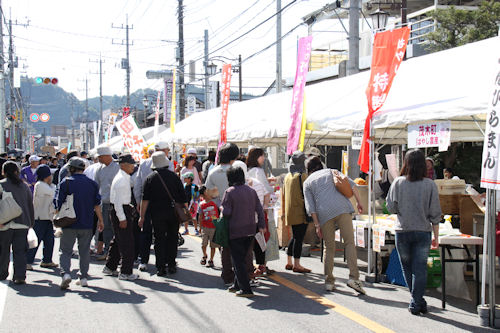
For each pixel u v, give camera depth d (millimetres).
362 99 9375
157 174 7812
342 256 9992
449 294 6824
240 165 7762
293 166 8172
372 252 8047
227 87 13398
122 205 7523
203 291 7000
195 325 5434
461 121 8758
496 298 6609
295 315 5805
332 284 6992
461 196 7984
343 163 14016
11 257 9516
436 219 5730
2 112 22547
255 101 16906
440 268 7156
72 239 7129
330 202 6812
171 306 6211
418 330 5254
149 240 8461
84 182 7113
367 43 22250
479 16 15781
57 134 78438
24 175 12000
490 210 5383
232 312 5941
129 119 15570
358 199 7012
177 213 7840
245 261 6715
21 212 7211
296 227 8164
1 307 6137
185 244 11188
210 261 8719
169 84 38938
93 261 9328
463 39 15680
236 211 6641
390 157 9938
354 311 5969
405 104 7395
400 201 5852
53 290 7016
